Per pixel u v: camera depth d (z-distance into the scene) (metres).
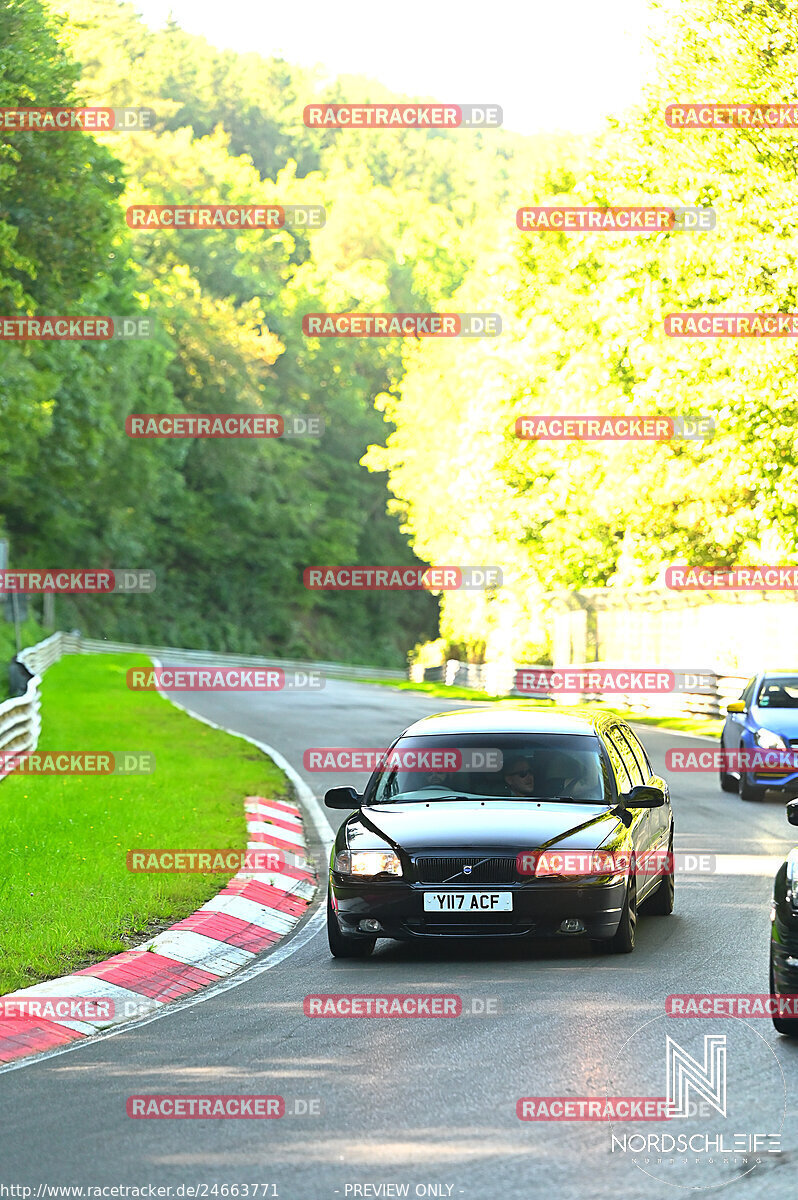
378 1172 10.71
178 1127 11.92
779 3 55.84
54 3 58.41
